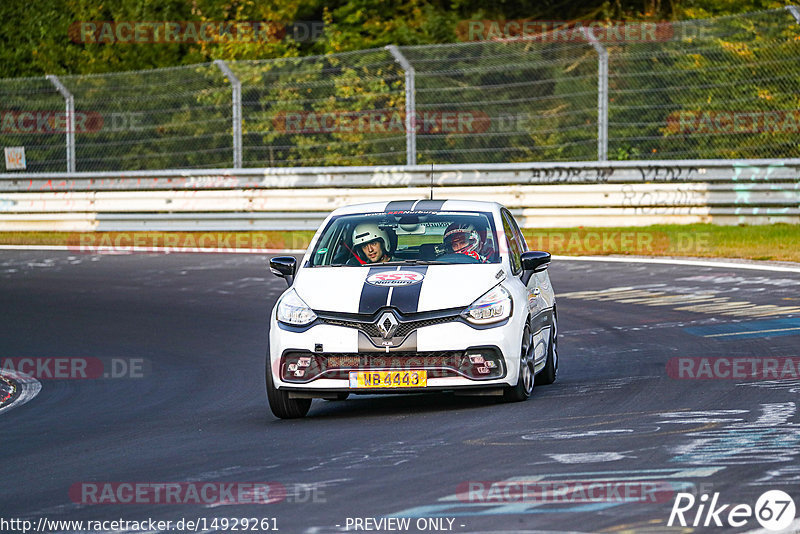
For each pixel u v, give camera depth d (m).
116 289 62.84
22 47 108.44
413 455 24.36
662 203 78.31
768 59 77.88
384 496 20.92
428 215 34.06
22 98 94.94
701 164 78.06
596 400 30.31
